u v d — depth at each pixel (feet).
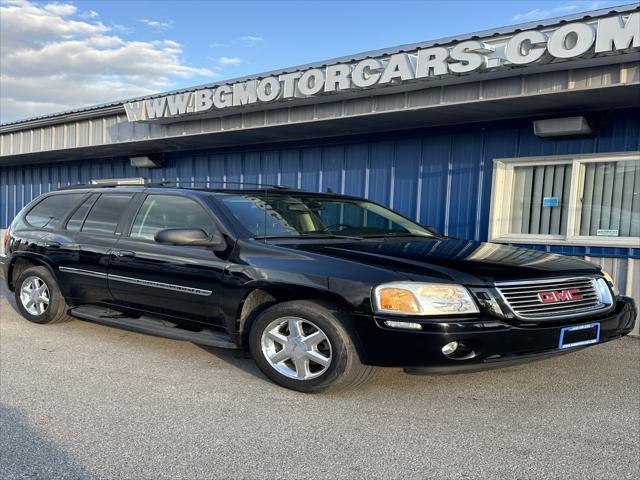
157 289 15.10
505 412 11.82
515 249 14.74
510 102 19.95
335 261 12.37
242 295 13.28
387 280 11.53
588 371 14.73
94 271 16.74
